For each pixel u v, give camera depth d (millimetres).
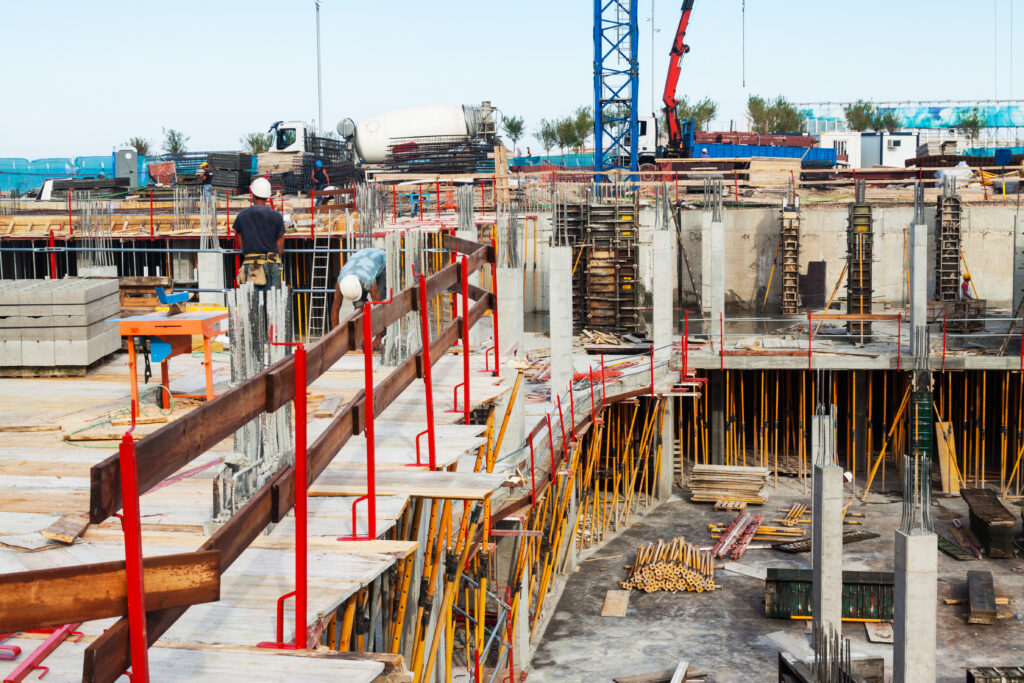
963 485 32094
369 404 6812
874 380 37375
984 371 31516
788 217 38438
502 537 20453
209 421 4617
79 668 5137
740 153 56500
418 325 13734
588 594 24234
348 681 4824
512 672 17812
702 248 39531
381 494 7719
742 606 23203
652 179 48656
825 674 16562
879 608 21953
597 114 56750
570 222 37469
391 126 48406
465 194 21875
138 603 3793
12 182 49844
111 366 13258
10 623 3398
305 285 29734
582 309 37406
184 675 4859
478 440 9531
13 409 10617
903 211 40500
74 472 8305
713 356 31594
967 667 19859
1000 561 25688
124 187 40938
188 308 11758
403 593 8891
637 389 29000
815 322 37656
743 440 34656
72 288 12445
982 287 40875
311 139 46688
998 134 83625
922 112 86312
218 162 42969
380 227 23656
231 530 4945
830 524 20312
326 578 6180
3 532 6695
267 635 5445
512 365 13266
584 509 27328
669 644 21203
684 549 25672
